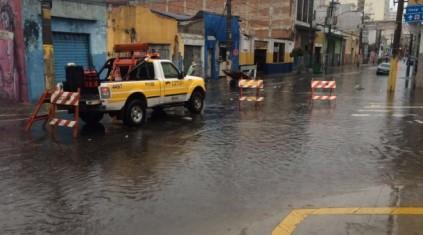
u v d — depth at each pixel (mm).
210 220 5234
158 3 51500
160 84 13008
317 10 66500
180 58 30781
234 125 12320
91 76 11539
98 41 20109
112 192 6301
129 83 11883
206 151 8914
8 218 5371
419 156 8578
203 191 6316
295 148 9227
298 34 55688
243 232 4871
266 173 7262
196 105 14781
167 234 4852
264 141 9984
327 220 5164
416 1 24766
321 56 66125
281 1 52031
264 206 5691
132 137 10445
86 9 19156
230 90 25172
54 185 6656
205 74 34750
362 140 10164
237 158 8312
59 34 18250
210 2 50406
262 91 24594
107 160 8172
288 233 4805
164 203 5828
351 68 67625
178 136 10594
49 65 14008
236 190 6355
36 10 16938
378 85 30031
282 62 50438
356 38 88875
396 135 10844
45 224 5176
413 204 5754
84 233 4914
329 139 10258
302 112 15344
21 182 6812
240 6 53375
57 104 11242
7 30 16984
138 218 5320
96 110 11180
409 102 18766
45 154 8656
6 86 17500
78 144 9609
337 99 20094
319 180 6871
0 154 8648
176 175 7148
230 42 30500
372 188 6473
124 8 24094
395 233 4758
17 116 13852
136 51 13320
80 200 5977
